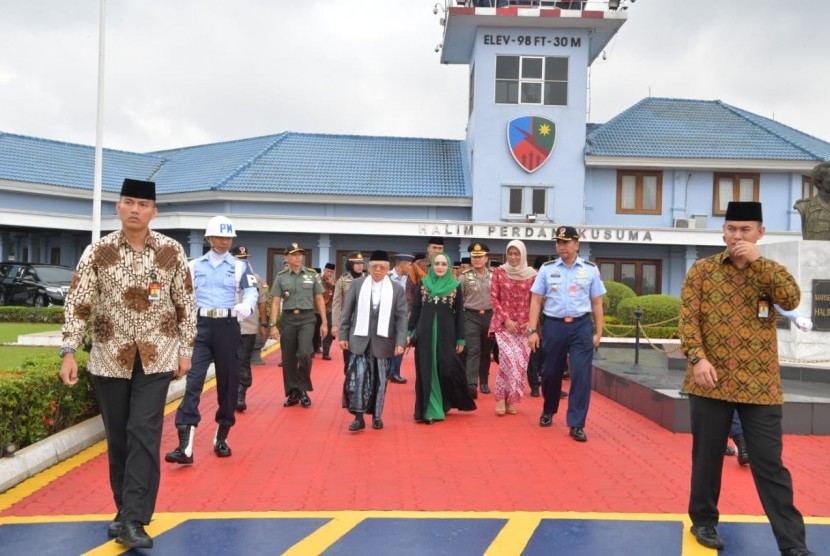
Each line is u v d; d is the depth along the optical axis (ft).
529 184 90.02
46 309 75.15
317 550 14.87
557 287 26.18
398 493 18.92
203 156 107.96
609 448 24.14
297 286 31.60
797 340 37.01
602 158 89.86
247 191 91.35
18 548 14.85
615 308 76.13
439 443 24.88
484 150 90.07
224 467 21.54
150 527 16.16
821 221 38.75
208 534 15.74
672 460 22.54
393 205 93.09
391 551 14.84
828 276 36.99
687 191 92.99
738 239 14.71
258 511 17.37
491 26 89.35
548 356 26.63
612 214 92.89
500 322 29.96
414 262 41.91
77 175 99.04
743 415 14.61
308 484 19.74
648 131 96.99
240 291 23.32
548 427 27.71
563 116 89.81
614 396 34.35
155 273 15.31
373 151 103.65
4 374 22.59
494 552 14.82
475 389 34.22
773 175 92.89
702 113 102.22
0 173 91.61
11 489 18.99
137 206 15.06
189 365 15.89
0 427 19.69
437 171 99.04
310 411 30.91
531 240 88.22
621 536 15.72
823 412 26.13
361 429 27.04
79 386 24.79
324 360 49.65
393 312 27.25
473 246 34.96
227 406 22.86
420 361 28.43
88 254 15.08
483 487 19.48
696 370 14.61
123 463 15.72
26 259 105.19
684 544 15.25
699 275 15.15
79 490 18.99
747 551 14.88
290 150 101.91
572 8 90.27
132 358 15.12
